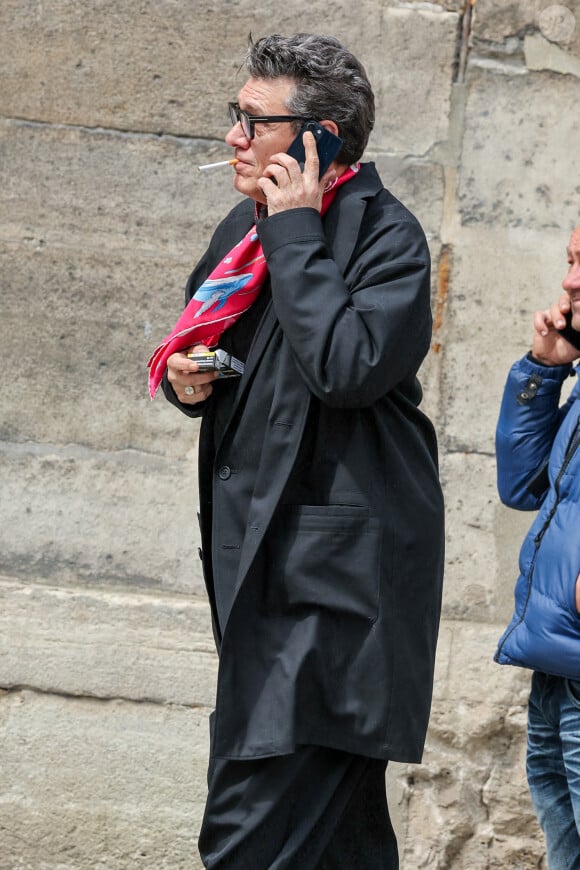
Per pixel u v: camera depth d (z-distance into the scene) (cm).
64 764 903
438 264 907
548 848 687
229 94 904
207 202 909
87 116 905
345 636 593
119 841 902
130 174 908
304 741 584
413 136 903
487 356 908
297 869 593
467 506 908
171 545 910
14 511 912
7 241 909
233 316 621
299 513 595
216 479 622
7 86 903
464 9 900
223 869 596
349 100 596
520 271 907
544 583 618
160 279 911
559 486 630
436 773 905
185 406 661
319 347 559
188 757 900
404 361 574
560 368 687
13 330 911
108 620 904
